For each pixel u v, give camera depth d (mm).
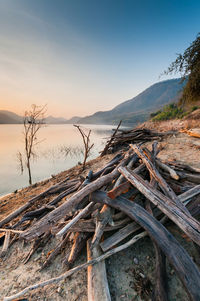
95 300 1464
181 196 2350
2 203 5379
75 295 1681
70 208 1955
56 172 9570
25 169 10438
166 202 1900
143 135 9641
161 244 1570
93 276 1688
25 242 2803
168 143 7633
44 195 4449
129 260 1943
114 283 1723
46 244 2605
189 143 6855
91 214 2311
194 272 1334
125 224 2119
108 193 2041
